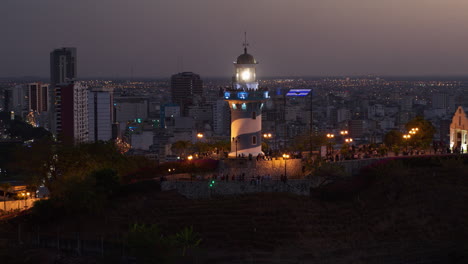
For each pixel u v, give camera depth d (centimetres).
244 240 10812
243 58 14162
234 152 14112
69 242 10425
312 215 11588
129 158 16625
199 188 12194
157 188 12369
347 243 10875
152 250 9500
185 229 10400
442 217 11662
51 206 11631
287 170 13538
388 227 11412
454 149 15288
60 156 15225
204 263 9856
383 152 15012
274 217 11375
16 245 10412
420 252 10494
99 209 11544
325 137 17425
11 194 17938
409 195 12294
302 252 10431
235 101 13838
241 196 12081
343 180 12825
